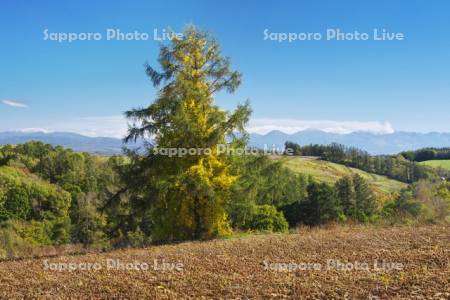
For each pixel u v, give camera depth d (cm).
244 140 2162
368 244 1596
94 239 5678
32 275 1311
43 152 10219
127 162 2250
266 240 1834
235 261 1395
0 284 1210
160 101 2102
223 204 2136
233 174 2172
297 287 1045
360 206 6184
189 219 2141
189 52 2173
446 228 1919
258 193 2355
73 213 7025
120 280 1193
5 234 5322
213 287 1085
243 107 2123
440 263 1200
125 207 2247
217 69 2197
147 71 2172
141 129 2134
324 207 5391
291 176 5747
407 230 1912
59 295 1077
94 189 7819
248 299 978
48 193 7075
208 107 2166
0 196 6656
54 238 6256
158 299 1007
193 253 1580
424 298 893
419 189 6400
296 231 2178
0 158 9094
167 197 2150
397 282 1032
